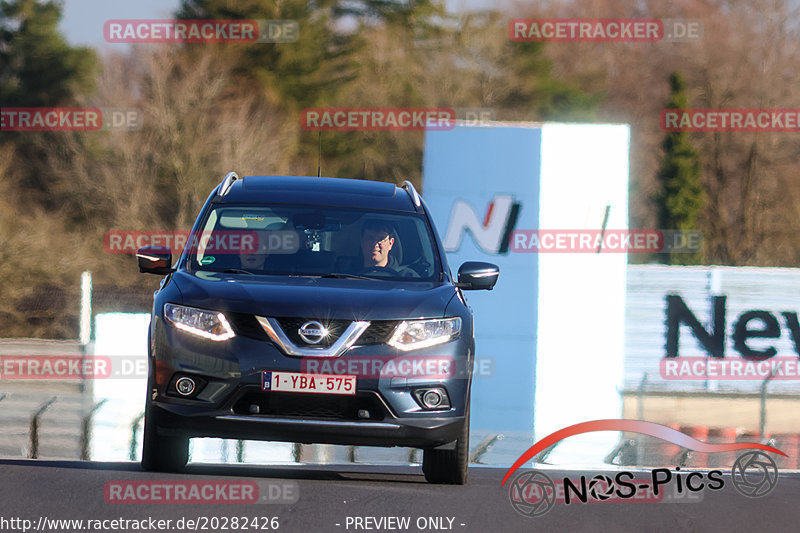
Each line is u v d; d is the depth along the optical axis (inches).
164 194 6136.8
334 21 7283.5
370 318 978.1
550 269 2593.5
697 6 7642.7
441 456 1044.5
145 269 1096.8
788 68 7421.3
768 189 7549.2
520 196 2586.1
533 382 2603.3
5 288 5713.6
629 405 2957.7
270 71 6865.2
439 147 2583.7
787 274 3024.1
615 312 2605.8
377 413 973.2
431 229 1151.6
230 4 6766.7
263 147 6333.7
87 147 6200.8
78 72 7416.3
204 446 2085.4
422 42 7317.9
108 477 984.9
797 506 1000.9
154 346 989.2
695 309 3038.9
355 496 933.8
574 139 2581.2
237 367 954.1
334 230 1117.1
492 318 2600.9
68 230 6161.4
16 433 2465.6
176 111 6107.3
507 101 7249.0
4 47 7421.3
